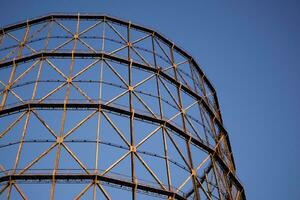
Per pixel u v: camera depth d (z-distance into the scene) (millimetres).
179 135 22375
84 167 18453
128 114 21281
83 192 17609
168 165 20172
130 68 24047
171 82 25359
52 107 20812
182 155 21188
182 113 23859
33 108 20828
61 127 19984
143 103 22375
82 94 21469
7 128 20000
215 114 27641
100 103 20797
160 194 19062
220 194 21422
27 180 18094
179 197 19250
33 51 24484
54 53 23719
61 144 19375
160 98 23375
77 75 22656
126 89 22953
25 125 20016
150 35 27984
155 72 24844
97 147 19141
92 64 23312
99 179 18266
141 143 20344
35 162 18578
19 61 24016
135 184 18562
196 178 21000
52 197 17406
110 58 24031
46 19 27578
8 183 17922
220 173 24328
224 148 26547
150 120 21609
